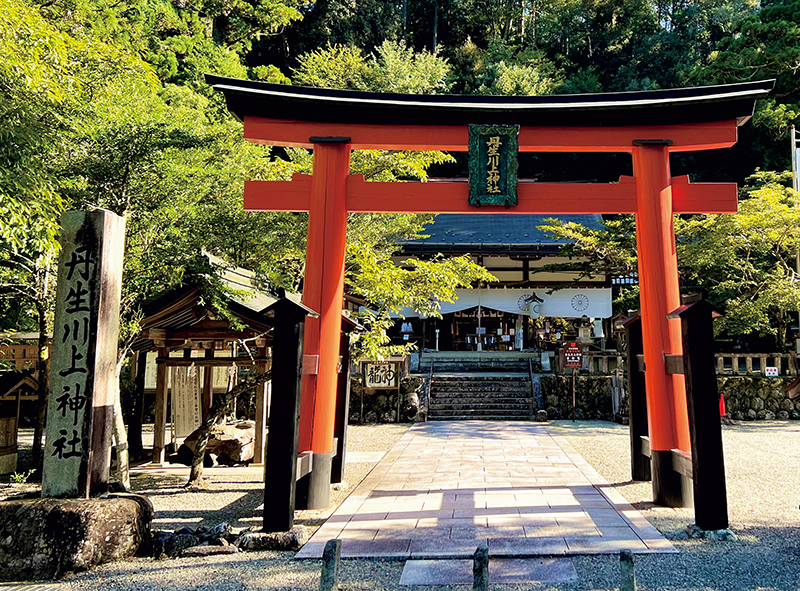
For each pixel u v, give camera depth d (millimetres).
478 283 21203
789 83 23141
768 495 6723
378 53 36688
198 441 7863
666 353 6590
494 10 41406
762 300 13766
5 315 9680
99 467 5180
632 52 39281
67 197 6965
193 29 28141
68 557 4527
